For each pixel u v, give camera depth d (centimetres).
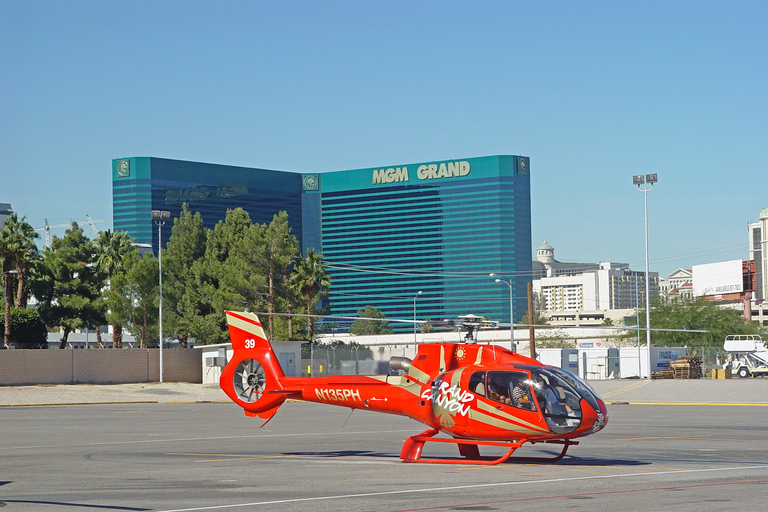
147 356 6919
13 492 1455
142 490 1462
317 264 8012
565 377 1780
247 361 2183
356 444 2411
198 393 6025
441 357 1928
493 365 1845
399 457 1962
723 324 9419
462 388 1839
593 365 7569
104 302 7650
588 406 1728
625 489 1395
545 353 7569
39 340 7388
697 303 9756
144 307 7344
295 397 2106
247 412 2161
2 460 2027
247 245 7669
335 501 1297
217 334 7738
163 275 7825
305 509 1223
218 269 7925
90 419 3697
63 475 1708
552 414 1728
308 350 7625
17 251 7350
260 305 7888
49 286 8262
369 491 1405
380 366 7550
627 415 3647
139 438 2684
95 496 1392
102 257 8206
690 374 7194
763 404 4528
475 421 1812
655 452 2067
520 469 1720
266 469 1773
